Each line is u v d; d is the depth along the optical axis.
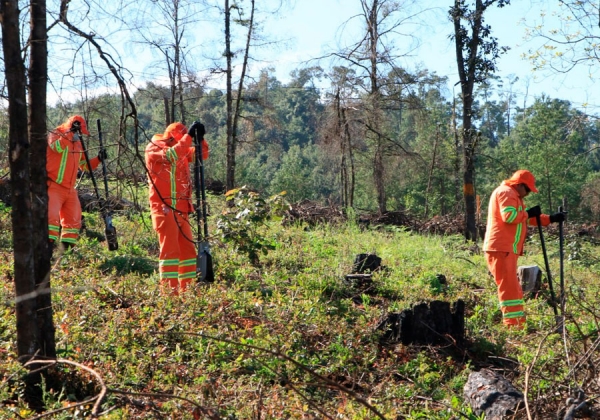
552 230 22.19
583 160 45.94
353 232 15.05
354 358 6.52
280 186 51.22
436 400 5.98
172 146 8.27
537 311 9.00
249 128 23.14
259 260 10.23
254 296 8.16
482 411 5.38
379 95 25.06
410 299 8.86
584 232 23.05
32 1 5.05
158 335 6.41
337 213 18.38
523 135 54.91
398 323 7.12
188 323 6.73
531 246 17.77
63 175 9.30
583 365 5.39
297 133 70.44
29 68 5.11
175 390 5.39
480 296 9.71
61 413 4.73
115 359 5.93
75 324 6.44
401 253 12.53
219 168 38.81
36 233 5.20
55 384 5.25
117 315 6.77
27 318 5.09
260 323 7.05
